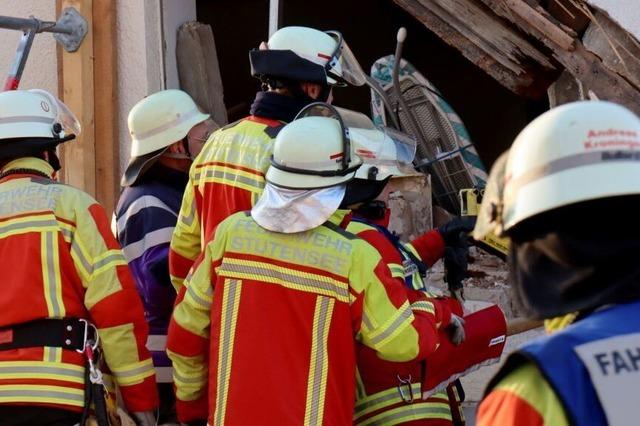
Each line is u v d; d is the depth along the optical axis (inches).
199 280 247.1
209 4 609.0
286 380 231.0
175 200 313.0
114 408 290.2
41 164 278.8
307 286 234.7
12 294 260.4
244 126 278.7
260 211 239.5
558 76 380.5
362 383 259.9
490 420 137.0
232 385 233.5
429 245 278.5
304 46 282.8
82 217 268.8
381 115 407.5
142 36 403.5
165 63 414.3
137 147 313.7
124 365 270.1
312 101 282.4
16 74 359.3
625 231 136.4
